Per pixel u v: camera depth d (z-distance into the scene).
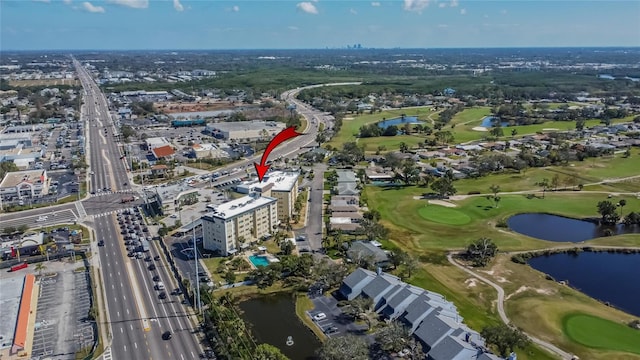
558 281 186.12
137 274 188.12
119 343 143.75
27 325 150.50
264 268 184.38
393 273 188.75
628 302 172.38
